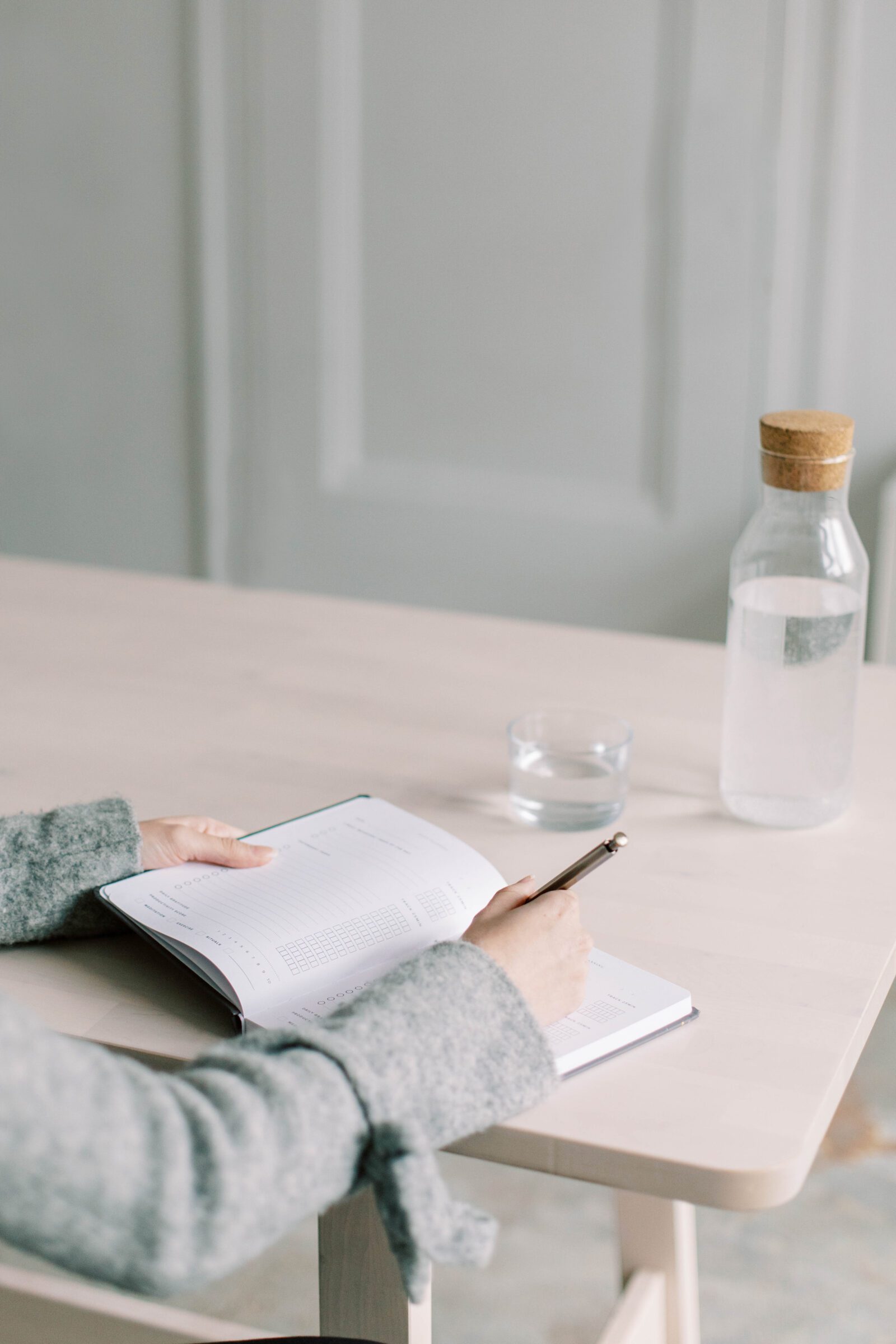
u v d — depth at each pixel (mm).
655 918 971
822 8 2383
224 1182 634
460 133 2650
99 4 2797
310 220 2789
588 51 2529
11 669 1417
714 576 2730
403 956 874
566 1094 785
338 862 971
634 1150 739
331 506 2961
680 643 1520
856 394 2576
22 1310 1271
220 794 1150
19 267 3037
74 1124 610
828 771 1104
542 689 1386
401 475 2895
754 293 2553
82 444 3121
